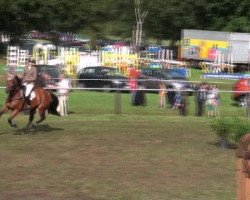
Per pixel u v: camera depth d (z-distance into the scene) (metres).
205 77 56.00
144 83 37.53
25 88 18.53
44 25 87.88
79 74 39.66
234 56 70.06
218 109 26.77
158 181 11.41
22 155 14.28
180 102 27.12
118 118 24.02
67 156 14.20
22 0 81.69
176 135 18.45
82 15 90.00
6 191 10.45
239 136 15.21
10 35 85.69
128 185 11.02
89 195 10.19
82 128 20.09
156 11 92.00
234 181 11.48
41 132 18.81
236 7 86.25
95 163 13.30
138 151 15.05
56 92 28.78
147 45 99.00
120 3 100.38
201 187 10.92
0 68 58.62
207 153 14.95
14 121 21.78
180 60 76.19
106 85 38.25
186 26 89.94
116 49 67.94
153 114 26.62
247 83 31.73
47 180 11.41
